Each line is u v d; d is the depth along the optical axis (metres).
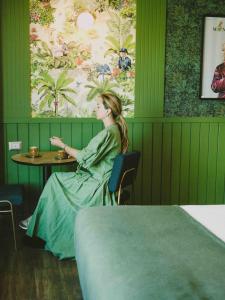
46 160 3.22
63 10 3.60
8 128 3.67
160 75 3.82
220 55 3.90
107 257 1.57
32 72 3.63
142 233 1.82
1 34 3.54
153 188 3.98
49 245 2.99
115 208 2.22
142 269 1.43
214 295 1.25
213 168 4.08
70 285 2.56
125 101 3.82
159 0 3.72
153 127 3.89
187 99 3.92
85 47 3.68
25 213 3.80
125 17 3.70
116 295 1.30
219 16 3.84
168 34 3.80
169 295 1.25
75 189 3.04
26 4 3.54
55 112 3.72
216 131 4.02
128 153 2.96
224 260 1.53
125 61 3.76
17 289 2.49
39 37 3.60
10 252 3.04
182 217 2.06
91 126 3.79
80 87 3.73
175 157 3.98
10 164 3.72
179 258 1.54
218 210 2.23
